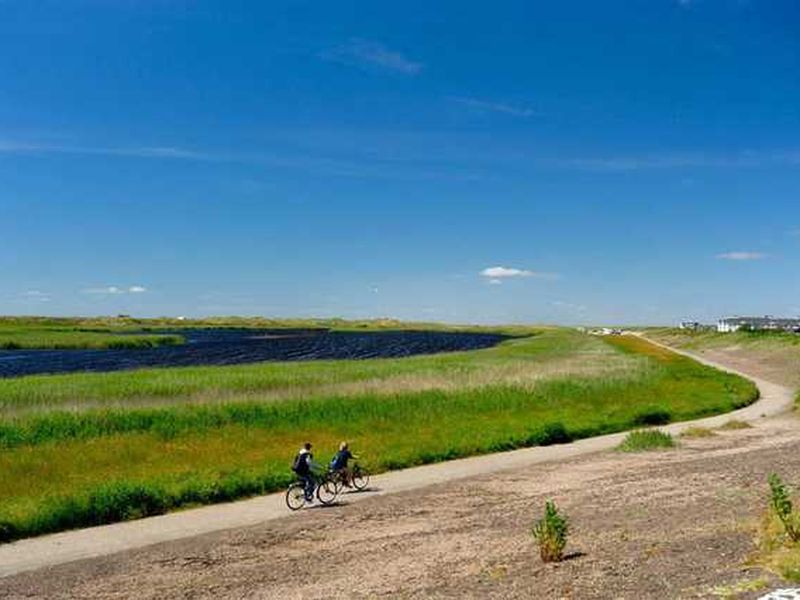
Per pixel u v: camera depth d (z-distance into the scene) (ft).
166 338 563.07
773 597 38.99
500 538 67.72
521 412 161.89
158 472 103.14
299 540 73.61
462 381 194.80
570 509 79.30
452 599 48.03
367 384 184.24
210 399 155.53
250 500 95.30
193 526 82.12
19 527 78.89
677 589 43.24
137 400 157.48
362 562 62.85
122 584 61.05
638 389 205.26
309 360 353.51
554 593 46.11
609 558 53.72
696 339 574.56
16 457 105.91
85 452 111.24
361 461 113.91
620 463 112.27
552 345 474.49
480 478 105.09
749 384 234.17
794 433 139.85
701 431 142.00
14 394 168.04
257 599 54.19
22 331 621.31
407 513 84.07
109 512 85.81
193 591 57.77
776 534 53.36
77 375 225.97
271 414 142.20
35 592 59.82
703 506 73.51
